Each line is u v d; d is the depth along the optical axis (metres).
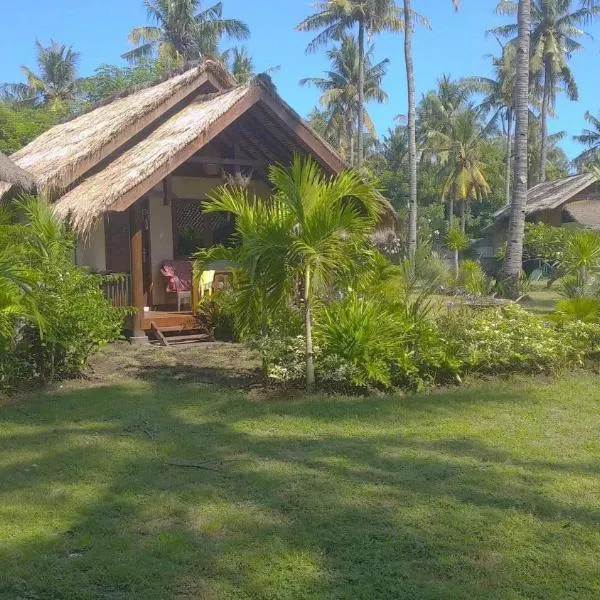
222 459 5.82
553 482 5.23
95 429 6.75
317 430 6.68
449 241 30.69
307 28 39.12
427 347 8.47
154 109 13.12
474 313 9.62
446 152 51.81
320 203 7.90
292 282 8.08
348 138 48.78
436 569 3.93
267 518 4.61
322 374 8.10
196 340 12.20
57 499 4.95
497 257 32.03
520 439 6.36
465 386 8.42
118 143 12.65
